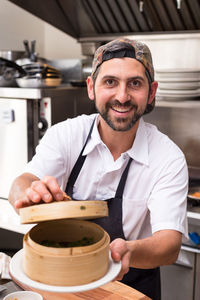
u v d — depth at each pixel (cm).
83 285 76
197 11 248
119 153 142
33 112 240
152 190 139
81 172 146
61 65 312
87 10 277
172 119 283
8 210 240
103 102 121
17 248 284
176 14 256
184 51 271
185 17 257
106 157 142
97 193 147
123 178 140
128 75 116
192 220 212
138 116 122
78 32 298
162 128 288
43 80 242
